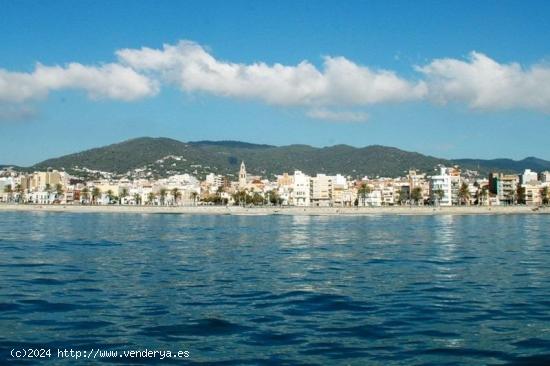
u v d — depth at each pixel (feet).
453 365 112.37
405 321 147.84
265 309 162.50
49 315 153.38
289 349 122.11
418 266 269.85
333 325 143.23
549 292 193.36
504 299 179.63
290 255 326.24
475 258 309.01
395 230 608.60
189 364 111.55
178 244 404.57
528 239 466.70
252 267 265.13
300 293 189.47
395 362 114.11
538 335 134.41
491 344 126.62
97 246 380.58
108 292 190.29
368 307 165.89
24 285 204.54
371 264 278.46
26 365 110.83
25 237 470.39
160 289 197.47
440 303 172.24
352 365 111.96
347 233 552.41
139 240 442.91
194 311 159.53
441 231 589.73
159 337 131.13
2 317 150.71
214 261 290.97
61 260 290.35
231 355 117.60
